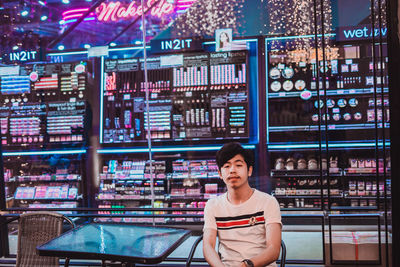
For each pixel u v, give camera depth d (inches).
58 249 83.1
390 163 118.0
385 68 117.3
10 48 200.1
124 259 78.7
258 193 88.7
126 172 190.2
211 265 80.9
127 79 196.7
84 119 194.5
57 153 196.1
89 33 209.5
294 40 179.6
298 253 150.6
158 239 91.0
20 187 197.3
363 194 171.3
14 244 172.9
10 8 198.1
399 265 119.1
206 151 189.8
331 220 129.6
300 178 177.8
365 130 174.2
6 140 198.1
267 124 183.2
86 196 195.3
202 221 179.3
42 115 197.0
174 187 188.2
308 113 180.7
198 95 190.2
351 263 129.0
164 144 193.0
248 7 190.5
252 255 84.6
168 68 193.2
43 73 198.8
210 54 189.3
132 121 195.5
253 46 189.8
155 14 202.4
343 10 175.3
